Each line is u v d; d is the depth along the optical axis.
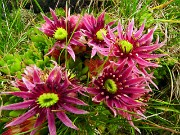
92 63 0.07
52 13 0.07
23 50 0.07
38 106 0.06
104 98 0.06
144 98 0.06
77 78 0.07
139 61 0.06
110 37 0.07
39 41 0.07
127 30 0.06
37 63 0.07
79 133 0.06
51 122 0.06
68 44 0.06
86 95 0.06
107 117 0.06
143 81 0.06
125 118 0.06
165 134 0.07
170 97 0.07
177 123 0.07
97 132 0.07
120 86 0.06
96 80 0.06
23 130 0.06
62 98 0.06
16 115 0.06
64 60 0.07
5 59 0.07
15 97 0.07
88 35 0.07
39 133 0.06
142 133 0.07
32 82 0.06
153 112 0.07
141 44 0.06
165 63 0.07
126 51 0.06
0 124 0.07
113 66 0.06
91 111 0.06
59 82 0.06
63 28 0.07
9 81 0.07
